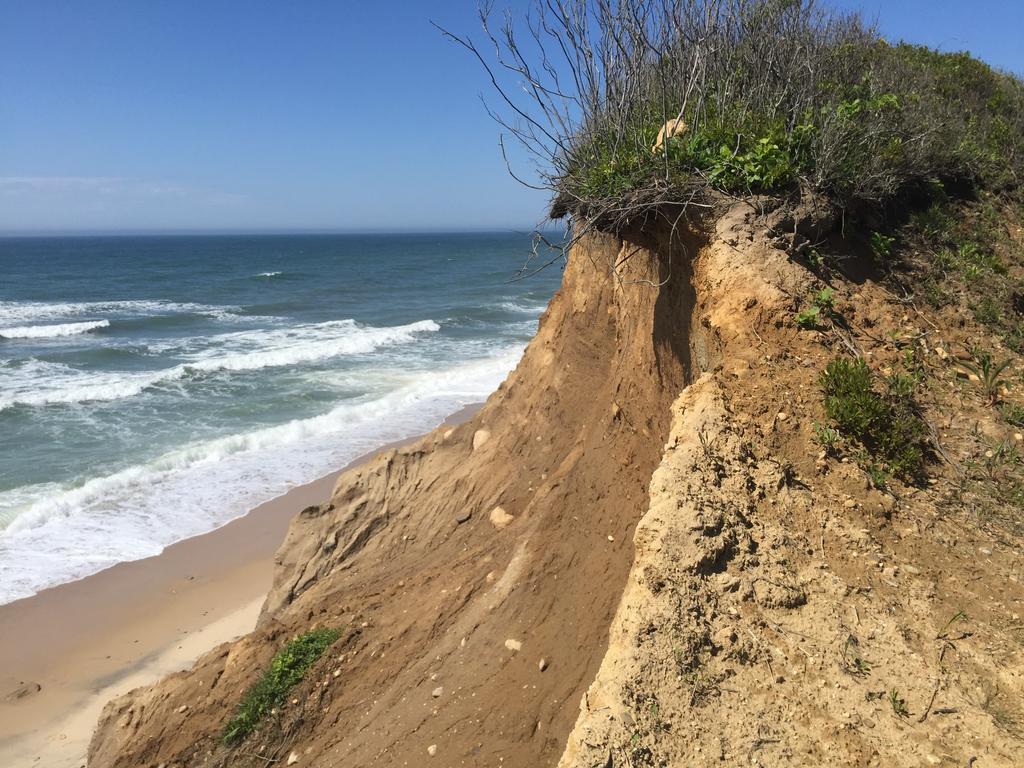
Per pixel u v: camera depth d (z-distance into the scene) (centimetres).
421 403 2180
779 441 404
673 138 537
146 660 1037
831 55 704
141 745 657
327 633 693
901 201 649
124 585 1216
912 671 302
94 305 4634
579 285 819
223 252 12975
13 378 2502
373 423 2002
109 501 1512
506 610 580
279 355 2825
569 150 597
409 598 707
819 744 284
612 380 684
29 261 9650
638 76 560
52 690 979
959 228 650
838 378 418
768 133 527
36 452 1775
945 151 718
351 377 2525
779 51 598
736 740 290
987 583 339
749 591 336
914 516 373
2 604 1160
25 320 3953
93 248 15388
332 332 3512
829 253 527
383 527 884
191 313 4238
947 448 418
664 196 516
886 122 635
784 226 509
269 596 884
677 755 288
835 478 387
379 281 6431
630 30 552
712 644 319
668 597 331
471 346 3125
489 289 5666
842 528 364
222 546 1338
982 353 495
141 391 2323
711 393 436
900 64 881
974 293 561
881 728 284
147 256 11325
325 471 1667
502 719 494
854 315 484
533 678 510
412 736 521
